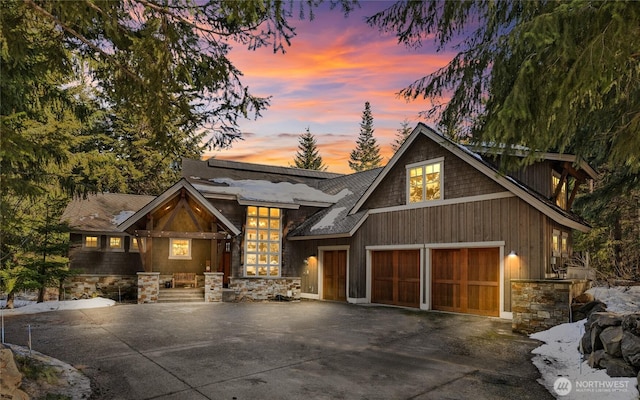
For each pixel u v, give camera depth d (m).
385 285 16.11
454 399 5.69
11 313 12.94
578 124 6.50
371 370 6.97
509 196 12.56
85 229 18.06
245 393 5.79
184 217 19.36
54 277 15.88
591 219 17.70
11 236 14.66
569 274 11.91
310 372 6.81
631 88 6.07
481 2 4.80
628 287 12.01
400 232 15.59
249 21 4.82
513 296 10.42
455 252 13.95
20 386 5.33
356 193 20.23
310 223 19.23
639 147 5.50
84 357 7.48
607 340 6.62
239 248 18.66
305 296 19.12
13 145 4.11
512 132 4.53
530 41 4.17
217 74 5.80
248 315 12.85
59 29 5.30
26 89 7.05
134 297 18.92
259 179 22.80
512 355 8.00
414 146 15.49
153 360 7.37
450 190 14.14
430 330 10.53
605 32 4.04
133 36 4.99
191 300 17.06
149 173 28.42
